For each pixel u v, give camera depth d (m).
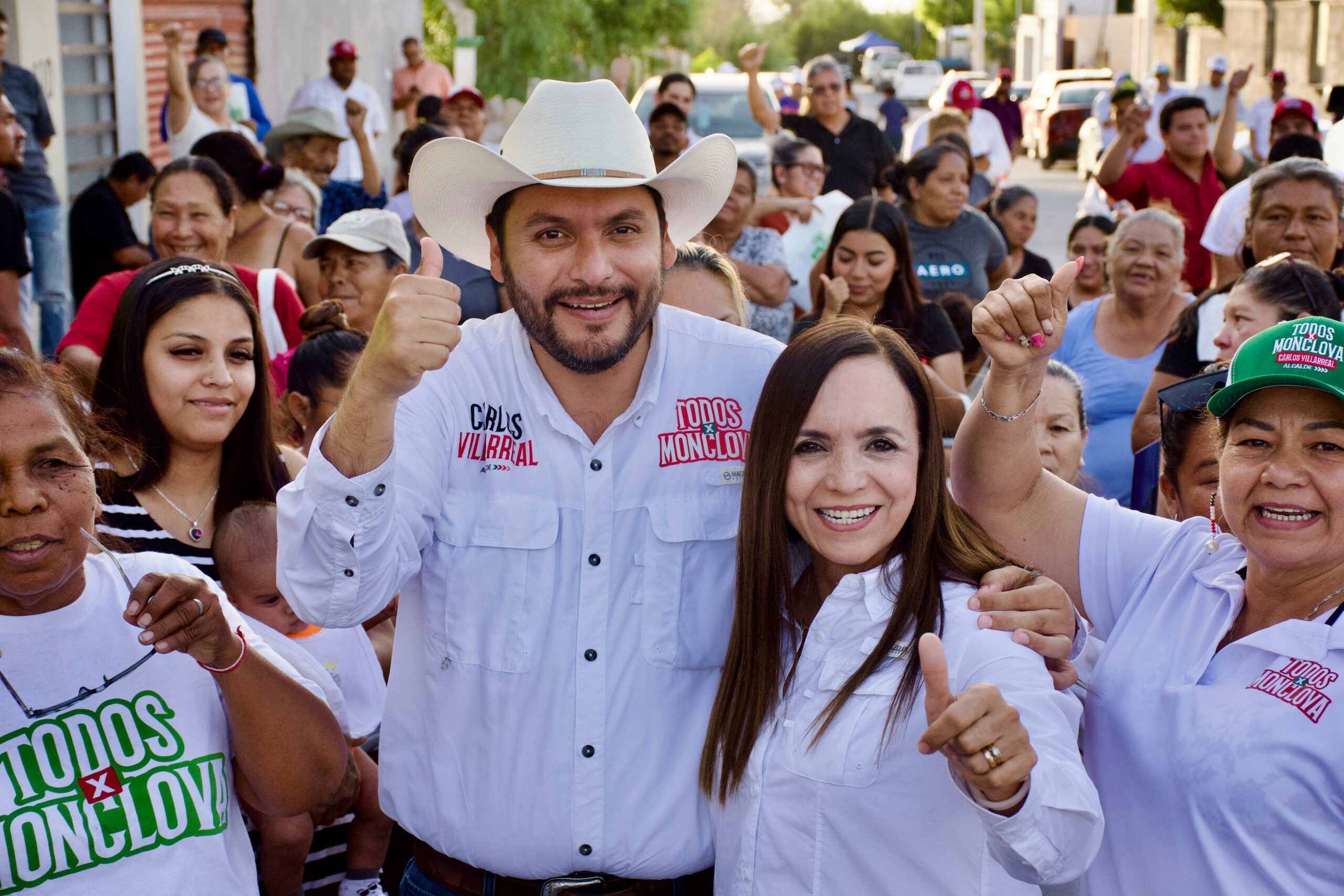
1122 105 12.79
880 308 5.00
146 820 1.99
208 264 2.97
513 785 2.29
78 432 2.08
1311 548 1.91
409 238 6.90
